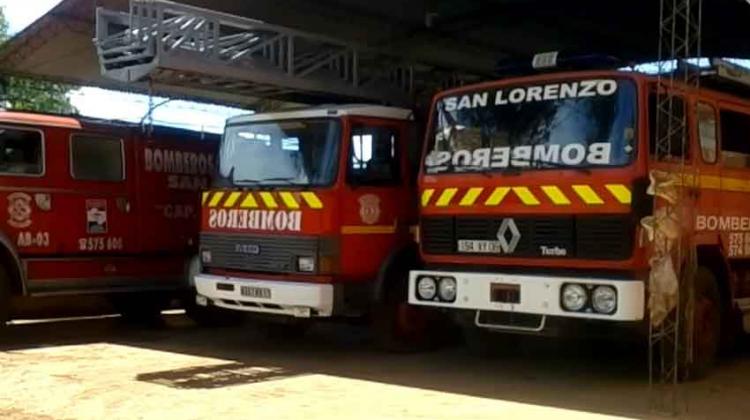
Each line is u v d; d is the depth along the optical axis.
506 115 8.23
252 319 11.58
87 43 14.55
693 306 7.86
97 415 7.00
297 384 8.22
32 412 7.12
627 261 7.33
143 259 11.69
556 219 7.71
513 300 7.76
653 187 7.21
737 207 8.70
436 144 8.69
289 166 9.60
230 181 10.06
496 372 8.85
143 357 9.80
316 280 9.18
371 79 12.29
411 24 14.91
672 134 7.70
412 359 9.66
